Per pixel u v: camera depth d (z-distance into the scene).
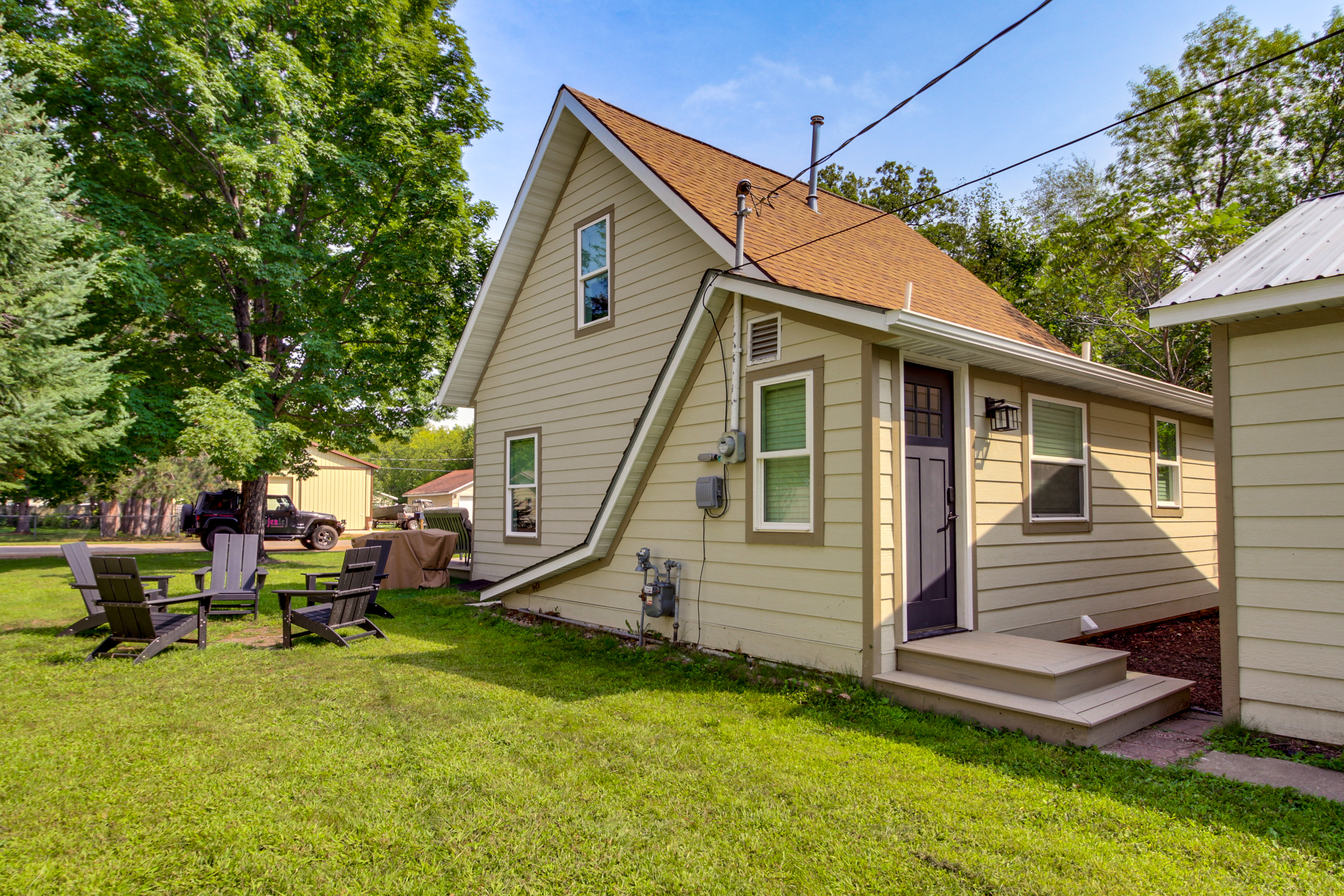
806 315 5.92
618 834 3.10
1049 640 7.00
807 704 5.12
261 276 14.52
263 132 13.93
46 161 12.45
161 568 14.43
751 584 6.30
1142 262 17.55
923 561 5.86
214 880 2.74
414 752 4.09
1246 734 4.39
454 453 68.25
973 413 6.33
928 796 3.51
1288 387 4.46
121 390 13.69
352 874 2.78
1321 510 4.29
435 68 17.23
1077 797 3.49
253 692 5.40
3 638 7.36
